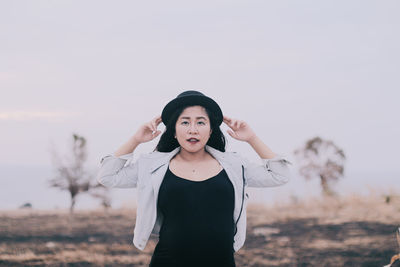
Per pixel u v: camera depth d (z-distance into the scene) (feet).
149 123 10.39
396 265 21.20
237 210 10.01
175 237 9.21
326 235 28.55
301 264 22.35
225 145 10.84
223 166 10.09
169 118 10.24
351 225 30.96
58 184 40.42
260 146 10.69
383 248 24.58
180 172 9.84
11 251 25.81
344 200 39.75
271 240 27.99
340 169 43.29
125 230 32.81
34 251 26.00
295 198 41.14
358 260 22.49
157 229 10.20
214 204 9.44
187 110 9.91
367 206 36.73
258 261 23.35
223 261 9.23
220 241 9.23
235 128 10.68
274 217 35.45
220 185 9.59
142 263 23.58
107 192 41.98
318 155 43.55
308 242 26.84
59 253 25.30
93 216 38.96
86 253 25.26
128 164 10.53
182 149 10.29
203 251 9.11
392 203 37.24
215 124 10.34
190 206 9.32
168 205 9.46
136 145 10.46
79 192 40.93
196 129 9.73
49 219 37.68
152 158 10.23
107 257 24.68
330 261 22.49
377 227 29.94
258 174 10.64
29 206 52.90
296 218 34.50
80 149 41.39
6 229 32.81
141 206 9.86
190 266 9.09
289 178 10.65
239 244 10.14
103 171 10.29
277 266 22.15
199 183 9.54
